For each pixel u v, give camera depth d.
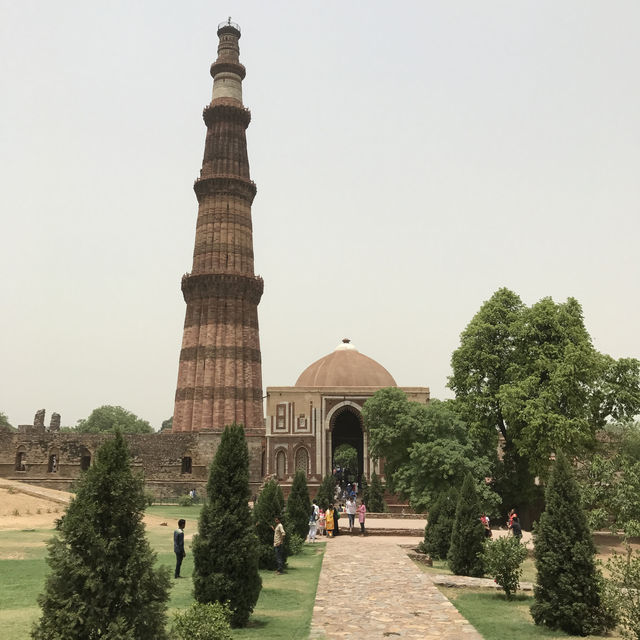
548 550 14.73
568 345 36.81
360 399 54.66
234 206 72.50
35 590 16.52
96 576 8.91
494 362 40.12
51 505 39.44
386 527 36.06
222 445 15.10
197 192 73.50
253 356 68.94
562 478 15.37
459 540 21.69
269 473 52.97
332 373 57.62
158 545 27.11
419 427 39.47
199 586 13.77
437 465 36.81
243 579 13.72
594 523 29.20
